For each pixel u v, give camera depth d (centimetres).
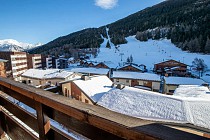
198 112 738
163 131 55
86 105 82
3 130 178
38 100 103
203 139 49
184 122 675
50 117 104
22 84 133
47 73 2394
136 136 57
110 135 70
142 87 2272
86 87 1277
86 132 81
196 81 2175
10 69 3553
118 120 64
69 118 90
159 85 2306
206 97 1115
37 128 121
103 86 1374
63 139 99
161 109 796
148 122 62
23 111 137
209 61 4528
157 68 3784
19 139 149
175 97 914
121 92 1048
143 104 870
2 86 161
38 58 4794
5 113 171
